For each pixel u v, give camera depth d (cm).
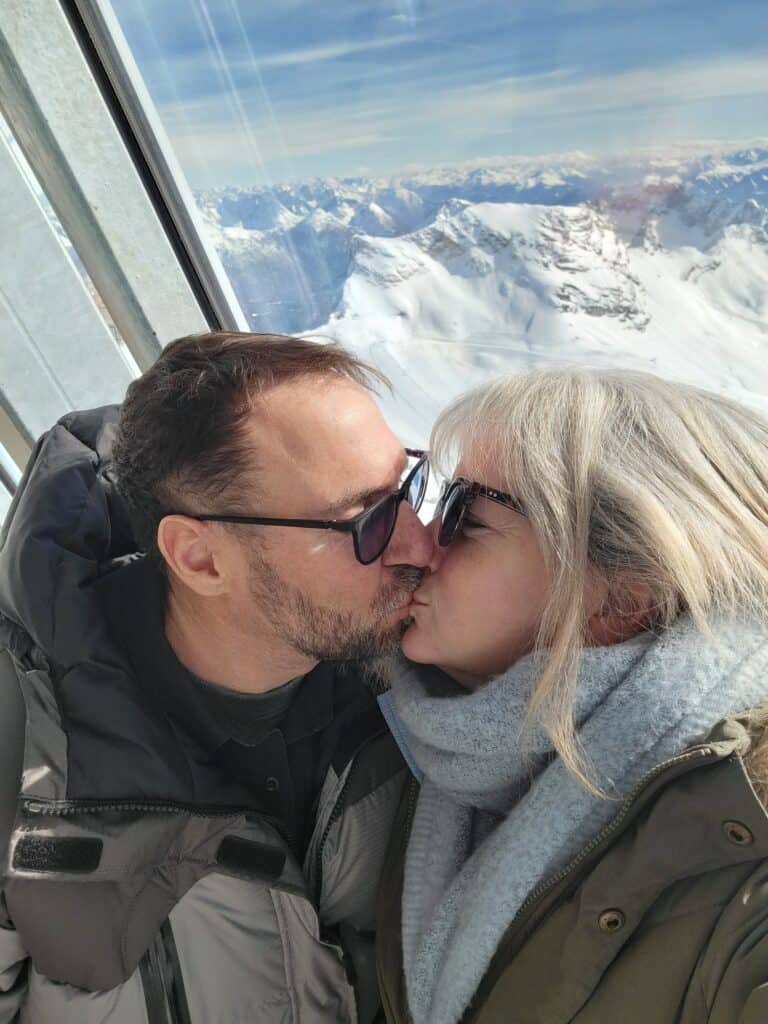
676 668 41
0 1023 49
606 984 39
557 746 42
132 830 48
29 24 64
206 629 53
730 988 35
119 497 62
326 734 58
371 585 50
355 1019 58
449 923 46
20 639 54
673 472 45
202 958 51
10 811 48
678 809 38
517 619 47
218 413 49
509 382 51
